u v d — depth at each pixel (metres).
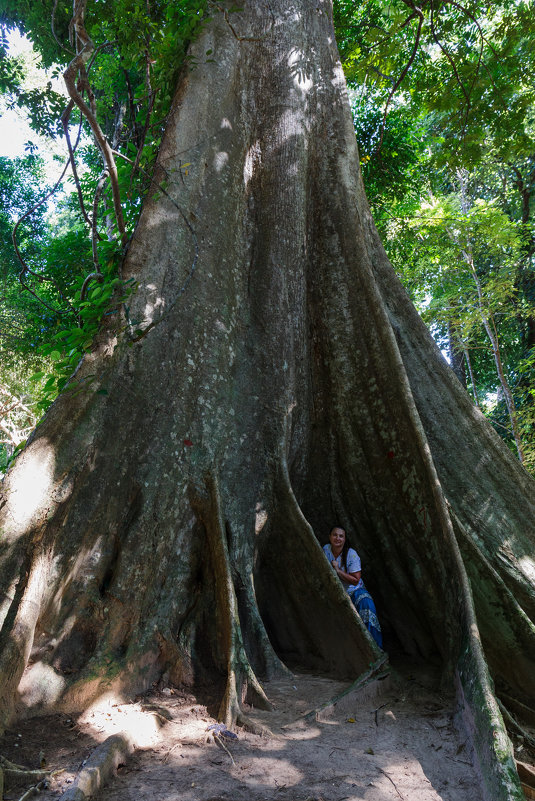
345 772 2.87
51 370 17.02
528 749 3.65
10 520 3.62
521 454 13.93
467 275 16.89
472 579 4.72
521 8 8.75
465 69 9.02
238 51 6.29
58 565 3.73
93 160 15.10
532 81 9.21
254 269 5.72
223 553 4.20
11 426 17.58
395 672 4.24
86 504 3.95
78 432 4.03
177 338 4.73
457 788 2.83
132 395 4.36
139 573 3.98
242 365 5.24
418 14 8.54
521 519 5.27
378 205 15.20
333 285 5.91
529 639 4.45
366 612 4.87
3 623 3.34
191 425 4.61
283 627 4.70
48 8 10.20
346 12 12.09
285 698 3.80
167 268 4.88
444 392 5.73
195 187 5.32
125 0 5.18
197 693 3.75
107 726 3.20
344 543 5.39
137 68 6.18
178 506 4.33
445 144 9.61
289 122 6.26
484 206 14.84
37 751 2.91
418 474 5.06
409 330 6.00
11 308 17.72
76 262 12.78
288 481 4.95
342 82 6.77
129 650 3.73
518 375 18.73
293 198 6.01
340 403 5.60
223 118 5.84
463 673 3.71
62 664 3.55
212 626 4.09
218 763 2.89
